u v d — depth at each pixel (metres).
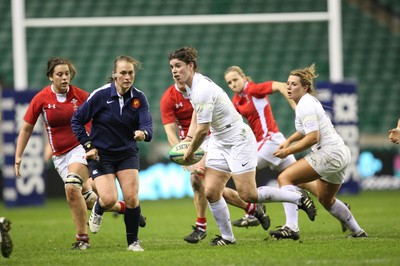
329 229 38.62
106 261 26.23
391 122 85.50
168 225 44.38
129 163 29.39
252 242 32.25
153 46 87.38
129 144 29.34
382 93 87.44
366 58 89.56
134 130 29.34
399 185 76.06
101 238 37.34
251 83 38.88
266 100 38.97
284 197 30.59
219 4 89.06
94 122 29.27
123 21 72.31
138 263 25.44
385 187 75.75
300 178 31.12
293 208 31.86
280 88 37.69
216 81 85.44
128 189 29.06
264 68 86.94
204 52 87.44
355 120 66.31
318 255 26.25
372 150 79.25
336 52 71.56
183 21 72.69
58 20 71.50
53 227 44.69
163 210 56.84
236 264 24.56
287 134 80.69
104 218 50.81
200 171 33.03
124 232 40.75
